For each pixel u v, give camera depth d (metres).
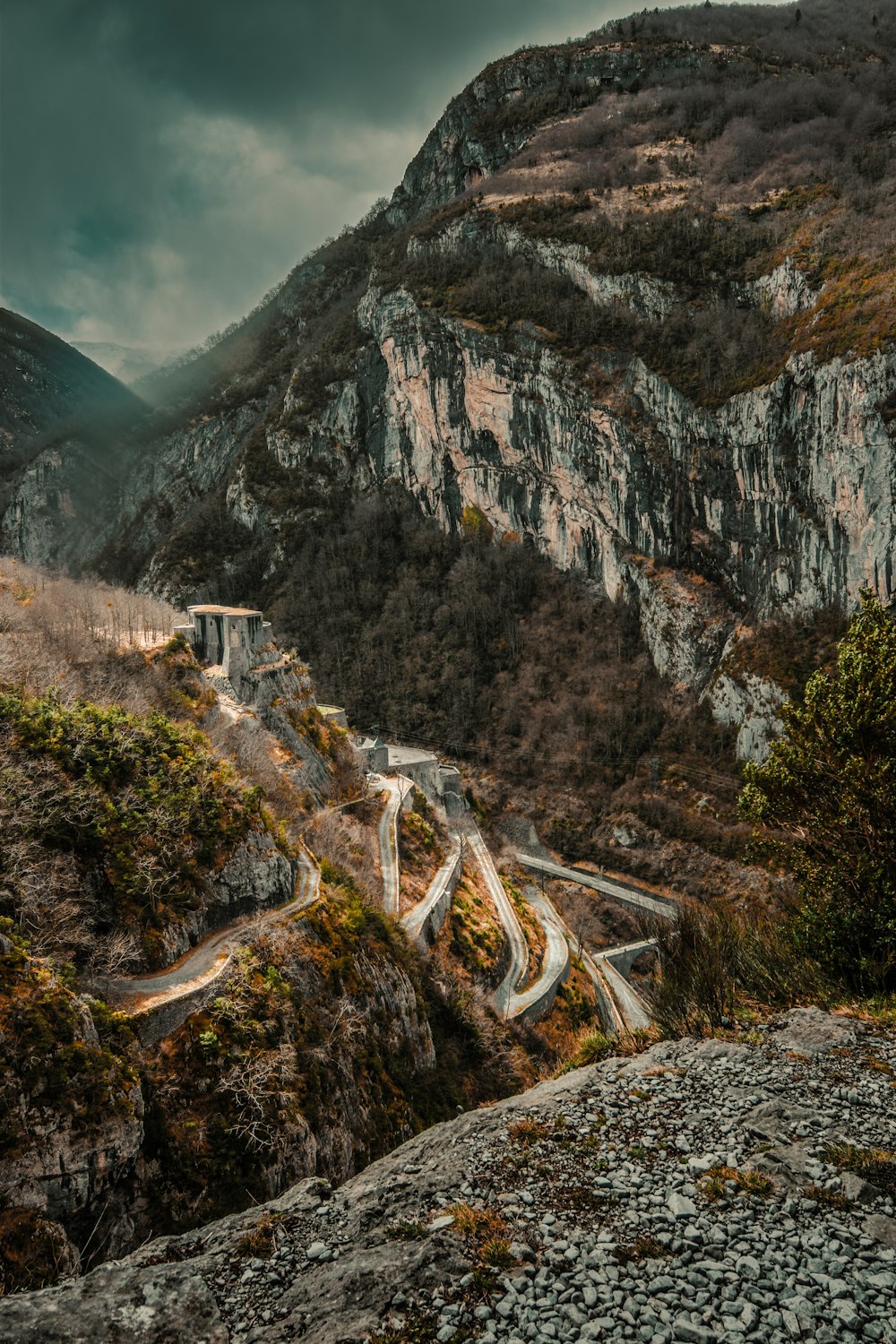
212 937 29.78
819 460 104.94
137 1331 9.14
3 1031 19.45
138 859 28.02
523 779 122.94
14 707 29.64
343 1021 30.66
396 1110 31.17
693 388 123.25
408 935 43.44
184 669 45.41
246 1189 23.09
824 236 123.50
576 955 61.25
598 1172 11.81
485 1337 8.53
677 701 120.88
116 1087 20.88
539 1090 15.00
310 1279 9.79
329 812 50.19
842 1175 11.12
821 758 20.36
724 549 121.50
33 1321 9.19
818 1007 17.88
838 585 103.56
